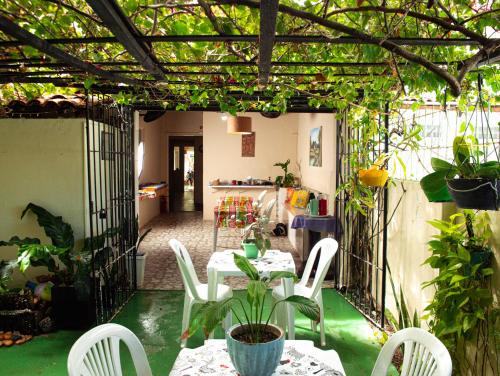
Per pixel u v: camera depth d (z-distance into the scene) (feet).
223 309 5.12
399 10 4.84
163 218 32.65
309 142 23.91
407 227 10.83
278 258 11.67
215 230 20.08
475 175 5.32
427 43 5.40
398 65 7.06
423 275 9.87
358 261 13.79
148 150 31.96
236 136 30.48
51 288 11.60
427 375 5.22
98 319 11.84
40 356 10.09
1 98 13.03
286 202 24.81
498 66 7.70
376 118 11.28
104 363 5.57
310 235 17.56
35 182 12.76
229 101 11.16
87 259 11.47
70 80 9.42
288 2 5.49
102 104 12.89
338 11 4.83
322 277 10.46
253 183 29.60
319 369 5.56
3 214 12.84
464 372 7.88
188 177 48.19
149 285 15.81
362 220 13.56
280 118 30.30
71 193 12.73
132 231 15.06
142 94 11.15
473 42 5.36
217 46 7.30
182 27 6.43
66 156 12.67
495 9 5.30
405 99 10.69
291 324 10.11
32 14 6.22
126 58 8.62
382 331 11.21
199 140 39.75
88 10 6.14
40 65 7.61
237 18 5.96
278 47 7.63
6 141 12.69
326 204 17.04
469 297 6.99
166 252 21.13
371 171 8.70
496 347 6.91
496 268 7.04
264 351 4.97
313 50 7.45
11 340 10.73
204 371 5.51
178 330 11.70
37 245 10.93
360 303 13.21
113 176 14.03
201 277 16.88
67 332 11.44
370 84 9.13
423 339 5.43
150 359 10.02
